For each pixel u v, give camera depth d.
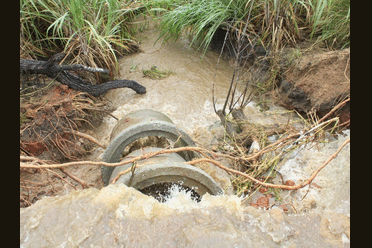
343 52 4.49
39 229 1.57
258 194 3.58
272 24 5.43
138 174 2.82
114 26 6.16
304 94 4.73
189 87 5.42
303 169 3.75
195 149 2.97
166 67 5.88
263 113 4.93
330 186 3.39
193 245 1.48
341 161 3.55
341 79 4.37
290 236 1.57
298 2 5.62
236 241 1.49
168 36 6.53
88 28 5.32
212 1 5.80
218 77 5.68
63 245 1.50
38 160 2.75
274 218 1.65
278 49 5.36
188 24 6.10
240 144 4.24
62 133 4.19
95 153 4.41
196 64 5.95
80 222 1.59
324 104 4.40
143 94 5.35
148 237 1.52
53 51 5.78
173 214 1.63
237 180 3.75
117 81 5.10
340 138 4.05
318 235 1.59
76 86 4.90
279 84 5.29
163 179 2.92
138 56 6.20
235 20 5.71
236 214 1.65
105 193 1.72
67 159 4.22
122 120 3.87
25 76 4.74
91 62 5.34
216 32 6.20
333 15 5.44
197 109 5.04
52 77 4.76
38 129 4.09
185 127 4.73
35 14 5.25
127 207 1.65
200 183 2.99
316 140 3.94
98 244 1.50
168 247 1.48
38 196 3.62
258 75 5.49
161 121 3.47
